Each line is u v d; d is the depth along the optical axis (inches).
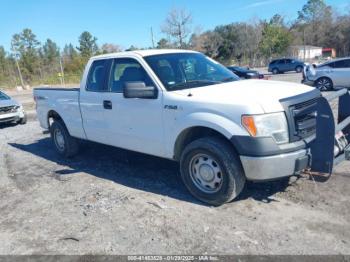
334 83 580.4
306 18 3223.4
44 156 284.7
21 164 266.5
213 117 151.4
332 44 3026.6
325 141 143.8
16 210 179.6
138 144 193.2
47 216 168.9
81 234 148.2
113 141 211.3
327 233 133.6
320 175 148.3
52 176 229.0
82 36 3513.8
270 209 155.5
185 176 169.8
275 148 141.6
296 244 128.1
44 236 149.6
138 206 169.9
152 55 192.2
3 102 466.9
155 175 211.9
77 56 2989.7
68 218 164.2
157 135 179.5
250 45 2682.1
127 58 196.7
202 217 153.5
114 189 195.0
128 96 171.2
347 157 155.4
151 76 179.3
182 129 163.6
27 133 404.2
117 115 200.1
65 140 260.1
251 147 141.8
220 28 2839.6
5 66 2723.9
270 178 144.3
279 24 2790.4
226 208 159.9
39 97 279.4
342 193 164.9
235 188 154.1
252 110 141.6
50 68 2930.6
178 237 139.3
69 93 239.6
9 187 215.9
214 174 159.3
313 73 604.1
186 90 171.3
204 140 158.1
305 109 151.9
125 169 228.1
